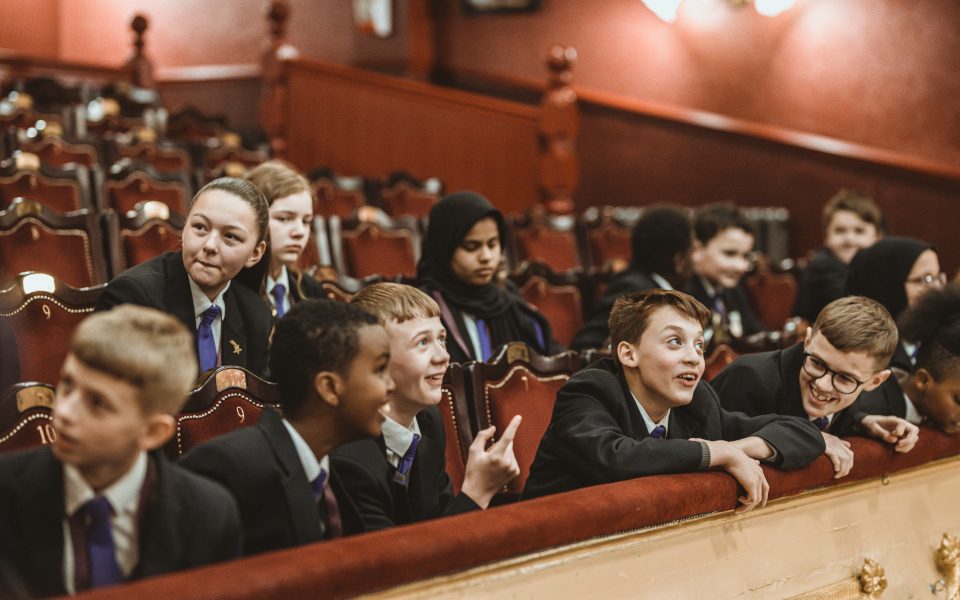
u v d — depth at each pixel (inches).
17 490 67.1
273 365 81.5
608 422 101.2
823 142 318.0
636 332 103.7
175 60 441.1
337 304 81.6
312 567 67.1
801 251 323.9
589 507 84.5
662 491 90.4
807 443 102.7
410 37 388.8
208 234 109.7
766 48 329.7
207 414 96.7
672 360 101.7
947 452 122.1
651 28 351.9
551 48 353.4
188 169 265.7
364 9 393.7
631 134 354.9
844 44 314.7
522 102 375.9
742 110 335.3
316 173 275.0
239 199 110.7
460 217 155.3
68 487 67.3
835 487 109.3
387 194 272.1
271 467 79.0
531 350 131.1
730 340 161.0
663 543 91.0
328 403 80.3
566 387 105.3
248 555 78.0
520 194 325.1
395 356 98.5
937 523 119.3
